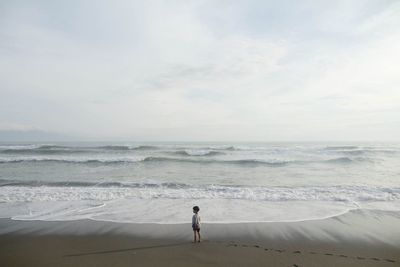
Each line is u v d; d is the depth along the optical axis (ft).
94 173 61.93
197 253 21.93
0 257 21.66
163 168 70.08
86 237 25.86
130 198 40.14
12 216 32.12
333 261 20.33
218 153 104.06
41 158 81.25
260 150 114.01
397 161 84.33
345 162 81.56
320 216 31.99
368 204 37.24
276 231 27.25
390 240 25.03
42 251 22.75
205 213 33.09
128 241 24.81
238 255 21.47
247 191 44.16
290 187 47.78
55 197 40.24
